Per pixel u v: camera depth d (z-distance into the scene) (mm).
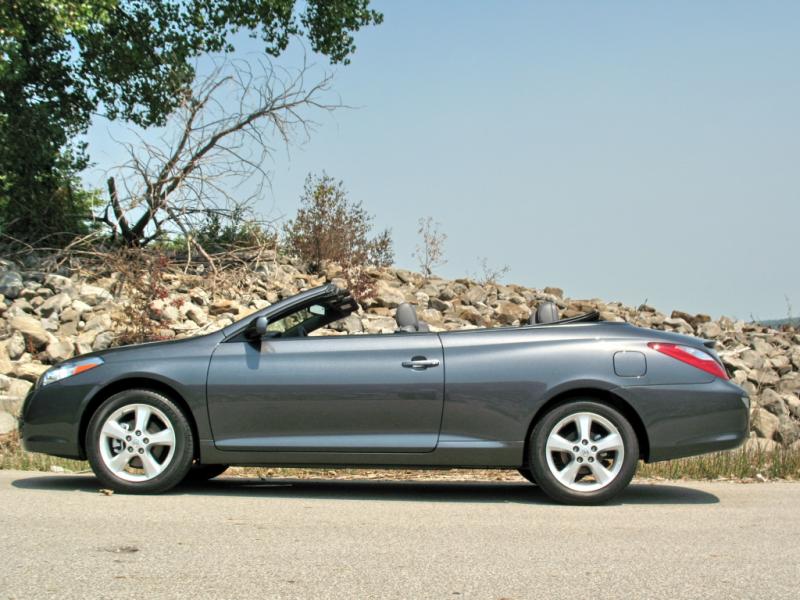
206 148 17688
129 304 14703
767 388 14891
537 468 6781
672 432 6758
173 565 4566
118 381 7094
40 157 18344
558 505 6809
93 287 15492
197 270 17578
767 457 9672
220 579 4297
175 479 6977
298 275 18078
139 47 19609
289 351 7055
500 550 5055
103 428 7035
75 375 7156
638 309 19766
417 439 6879
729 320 19688
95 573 4371
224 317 14977
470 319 16844
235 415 6980
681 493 7648
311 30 20922
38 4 16453
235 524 5738
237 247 18281
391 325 15383
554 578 4410
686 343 6926
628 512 6484
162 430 7047
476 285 19562
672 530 5758
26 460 8734
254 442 6973
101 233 18781
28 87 19344
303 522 5867
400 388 6887
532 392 6809
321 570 4508
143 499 6738
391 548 5066
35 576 4305
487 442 6848
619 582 4344
